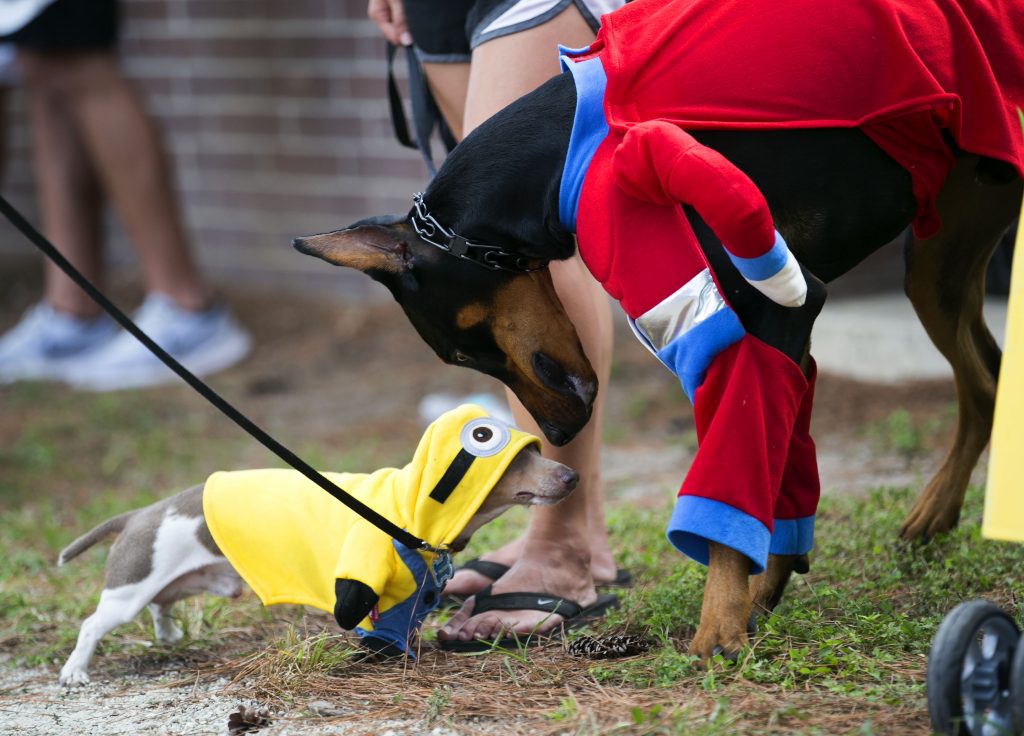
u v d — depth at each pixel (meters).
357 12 13.34
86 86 12.59
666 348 4.51
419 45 6.14
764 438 4.39
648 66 4.53
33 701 5.31
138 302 14.34
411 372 12.54
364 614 5.03
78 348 13.30
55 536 8.13
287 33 13.90
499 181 4.80
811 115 4.46
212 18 14.34
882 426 9.55
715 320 4.38
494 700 4.78
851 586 5.72
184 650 5.87
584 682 4.87
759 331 4.43
